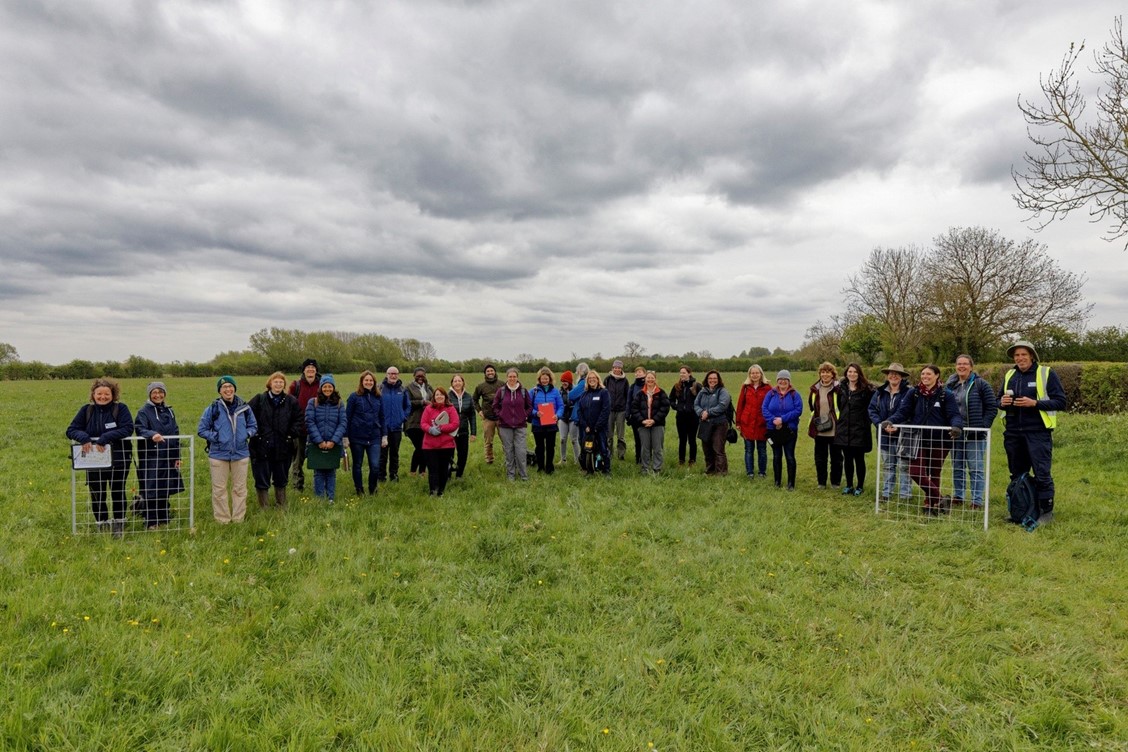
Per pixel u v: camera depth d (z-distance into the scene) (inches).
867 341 1357.0
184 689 154.1
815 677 164.4
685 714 147.4
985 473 284.0
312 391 369.7
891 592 216.7
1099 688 159.2
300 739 134.9
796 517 309.9
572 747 136.8
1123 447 450.3
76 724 135.9
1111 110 426.9
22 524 284.4
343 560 243.8
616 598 213.2
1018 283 1101.1
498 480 400.8
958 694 157.9
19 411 817.5
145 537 269.6
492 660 169.8
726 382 1513.3
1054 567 235.3
